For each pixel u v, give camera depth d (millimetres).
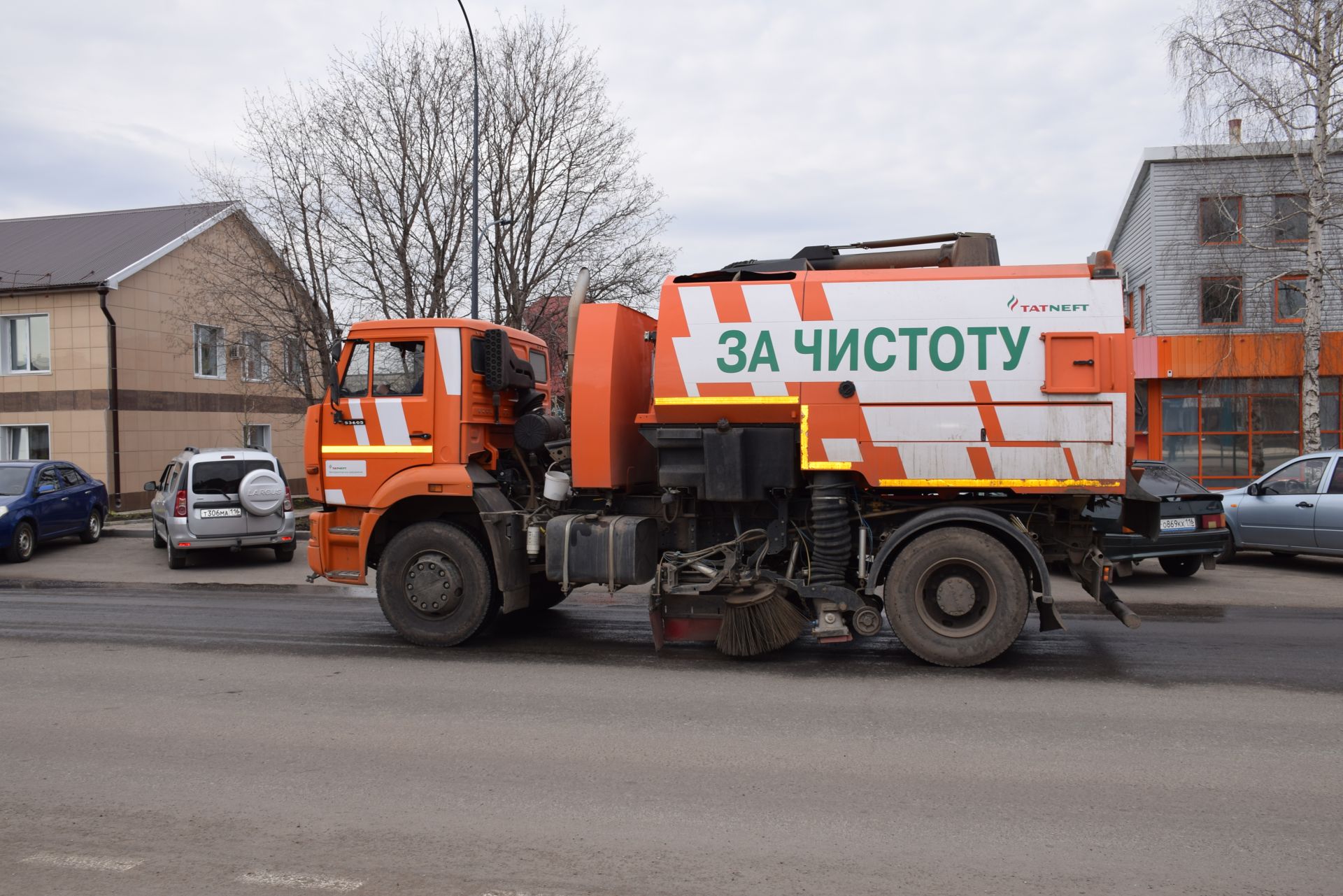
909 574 6828
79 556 15398
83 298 23969
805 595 7031
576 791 4438
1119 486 6535
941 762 4809
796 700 6055
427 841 3863
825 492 6977
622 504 7785
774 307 6973
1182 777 4559
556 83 20094
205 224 25766
